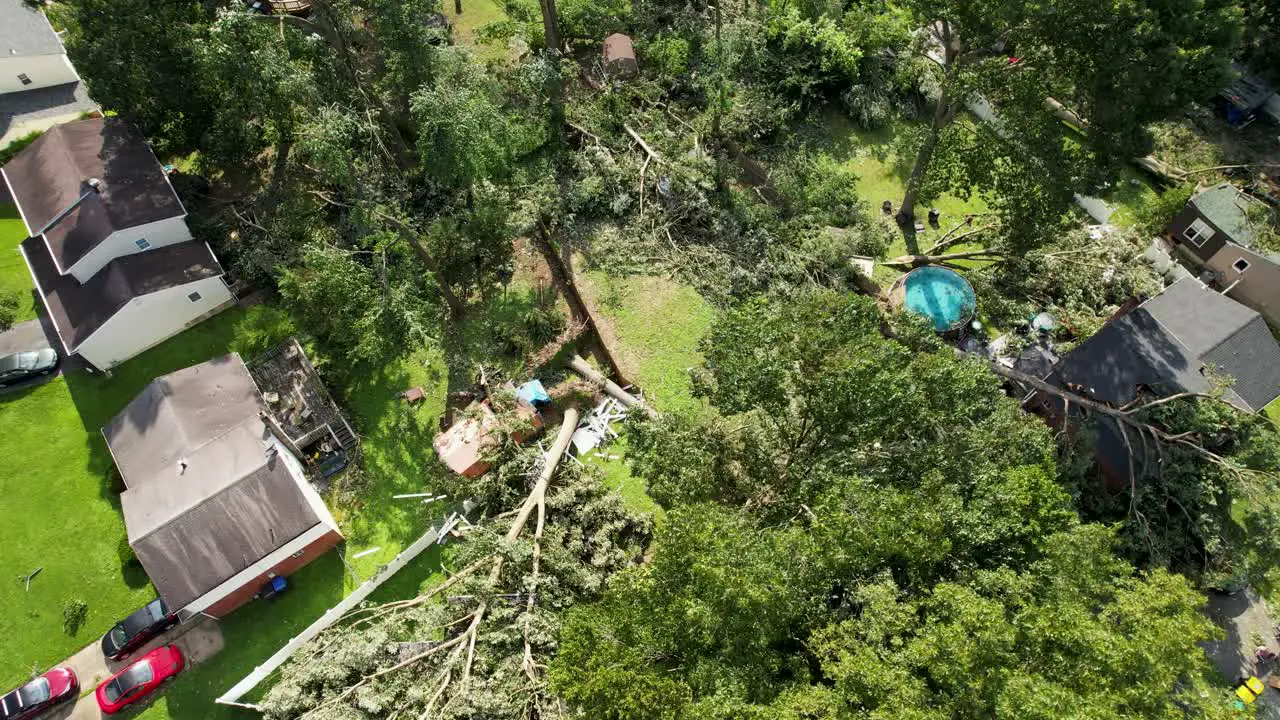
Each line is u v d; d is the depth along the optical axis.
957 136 35.34
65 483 32.53
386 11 33.84
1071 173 31.69
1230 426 28.73
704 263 38.00
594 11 43.38
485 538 27.38
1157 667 20.09
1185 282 33.03
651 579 22.03
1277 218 39.06
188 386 31.98
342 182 33.88
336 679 25.38
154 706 27.94
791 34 43.44
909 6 33.88
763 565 20.36
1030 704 18.45
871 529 21.72
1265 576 30.64
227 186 41.19
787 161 41.66
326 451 32.94
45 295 34.66
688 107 44.16
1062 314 36.88
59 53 43.91
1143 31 28.27
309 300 33.16
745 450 26.56
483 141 33.00
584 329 36.25
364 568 30.64
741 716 19.20
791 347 24.72
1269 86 45.44
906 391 23.56
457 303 36.47
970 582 22.89
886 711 19.02
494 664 25.64
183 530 27.58
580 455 33.00
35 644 29.12
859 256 38.50
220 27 33.06
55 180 35.28
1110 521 29.88
